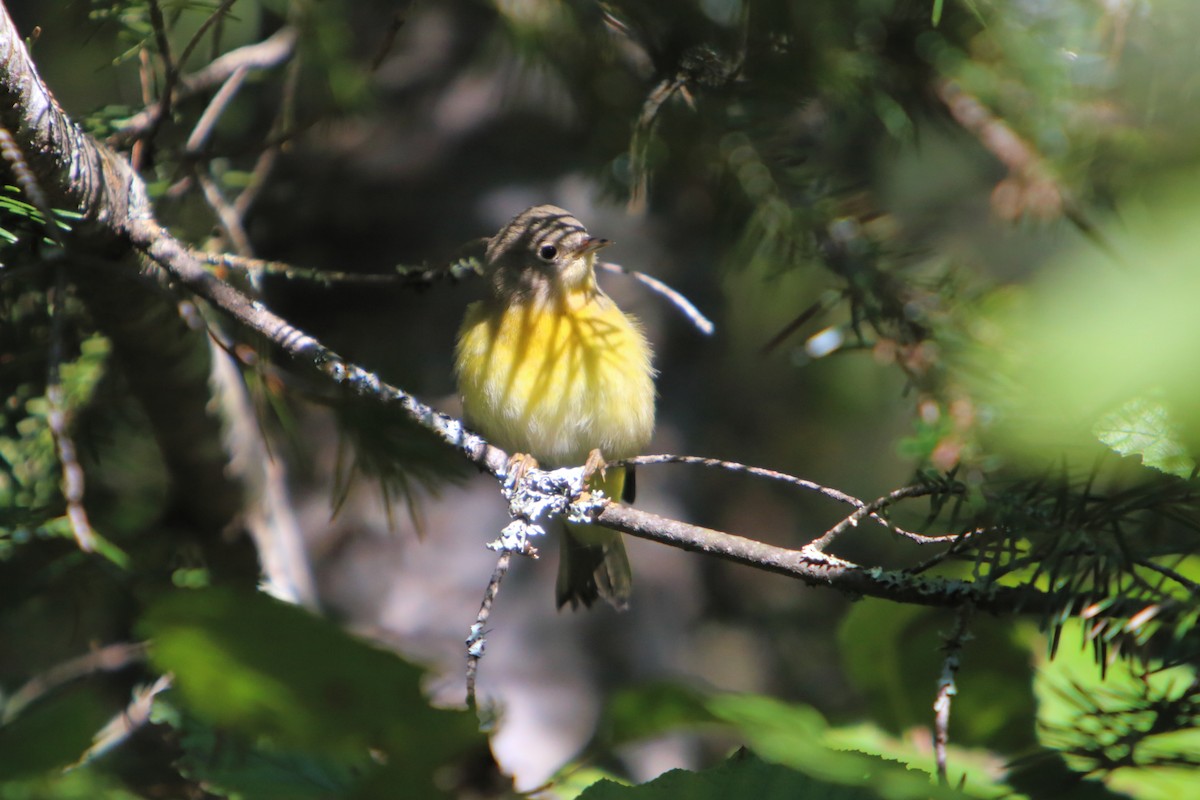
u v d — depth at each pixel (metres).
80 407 7.82
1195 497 4.20
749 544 5.24
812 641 12.48
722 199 7.30
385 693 2.46
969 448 5.32
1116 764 4.34
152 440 8.94
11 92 4.99
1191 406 1.75
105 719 2.98
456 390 10.45
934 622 5.14
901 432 13.35
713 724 3.19
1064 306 1.92
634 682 11.14
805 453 13.24
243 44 9.55
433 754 2.60
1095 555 4.22
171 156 7.11
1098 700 4.87
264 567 8.57
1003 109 6.86
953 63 6.83
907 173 10.58
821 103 7.51
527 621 11.06
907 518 5.56
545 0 7.54
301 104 8.61
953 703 5.06
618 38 7.43
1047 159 6.66
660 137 7.15
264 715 2.44
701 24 6.81
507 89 11.30
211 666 2.35
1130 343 1.80
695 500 12.61
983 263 9.49
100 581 7.77
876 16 6.78
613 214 12.30
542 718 10.65
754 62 6.80
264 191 10.34
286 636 2.32
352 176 11.55
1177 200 2.20
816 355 6.61
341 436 7.54
